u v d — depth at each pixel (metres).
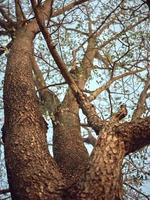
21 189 3.59
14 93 4.55
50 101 5.71
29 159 3.77
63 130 5.23
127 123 3.62
